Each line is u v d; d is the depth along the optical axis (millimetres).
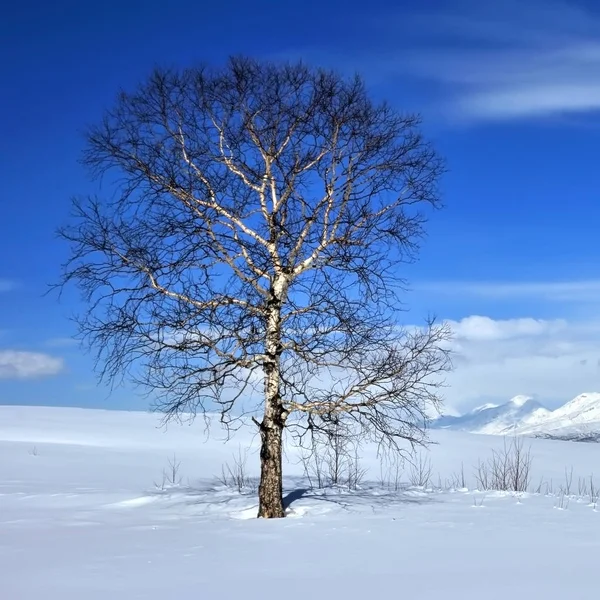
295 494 17469
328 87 14859
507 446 34500
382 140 14852
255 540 11664
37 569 9570
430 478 25516
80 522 13930
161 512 15250
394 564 9602
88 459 26266
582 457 31891
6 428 34812
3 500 17188
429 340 14203
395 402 14039
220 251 14266
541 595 7742
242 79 14852
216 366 14039
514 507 15109
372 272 14227
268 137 14781
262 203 14789
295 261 14773
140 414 43250
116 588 8414
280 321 14539
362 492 17844
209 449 30797
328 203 14633
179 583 8633
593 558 9906
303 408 14383
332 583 8484
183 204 14391
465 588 8117
